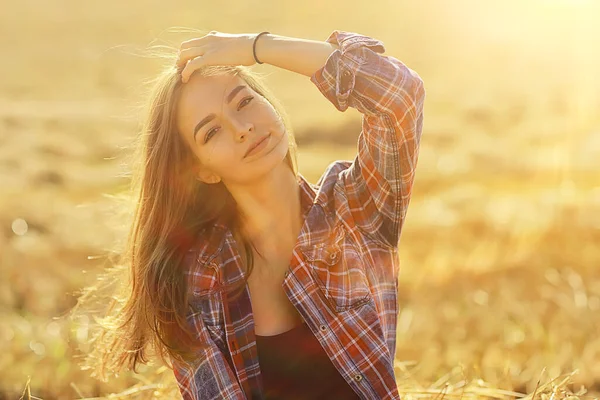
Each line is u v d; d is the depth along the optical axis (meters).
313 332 3.86
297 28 105.31
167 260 3.98
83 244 12.96
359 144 4.02
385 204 3.96
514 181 20.91
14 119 37.22
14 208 16.42
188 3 126.19
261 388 3.90
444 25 93.81
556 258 10.73
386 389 3.82
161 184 4.00
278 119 3.89
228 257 4.00
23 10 121.12
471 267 10.76
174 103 3.88
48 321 8.95
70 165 25.48
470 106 40.34
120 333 4.21
